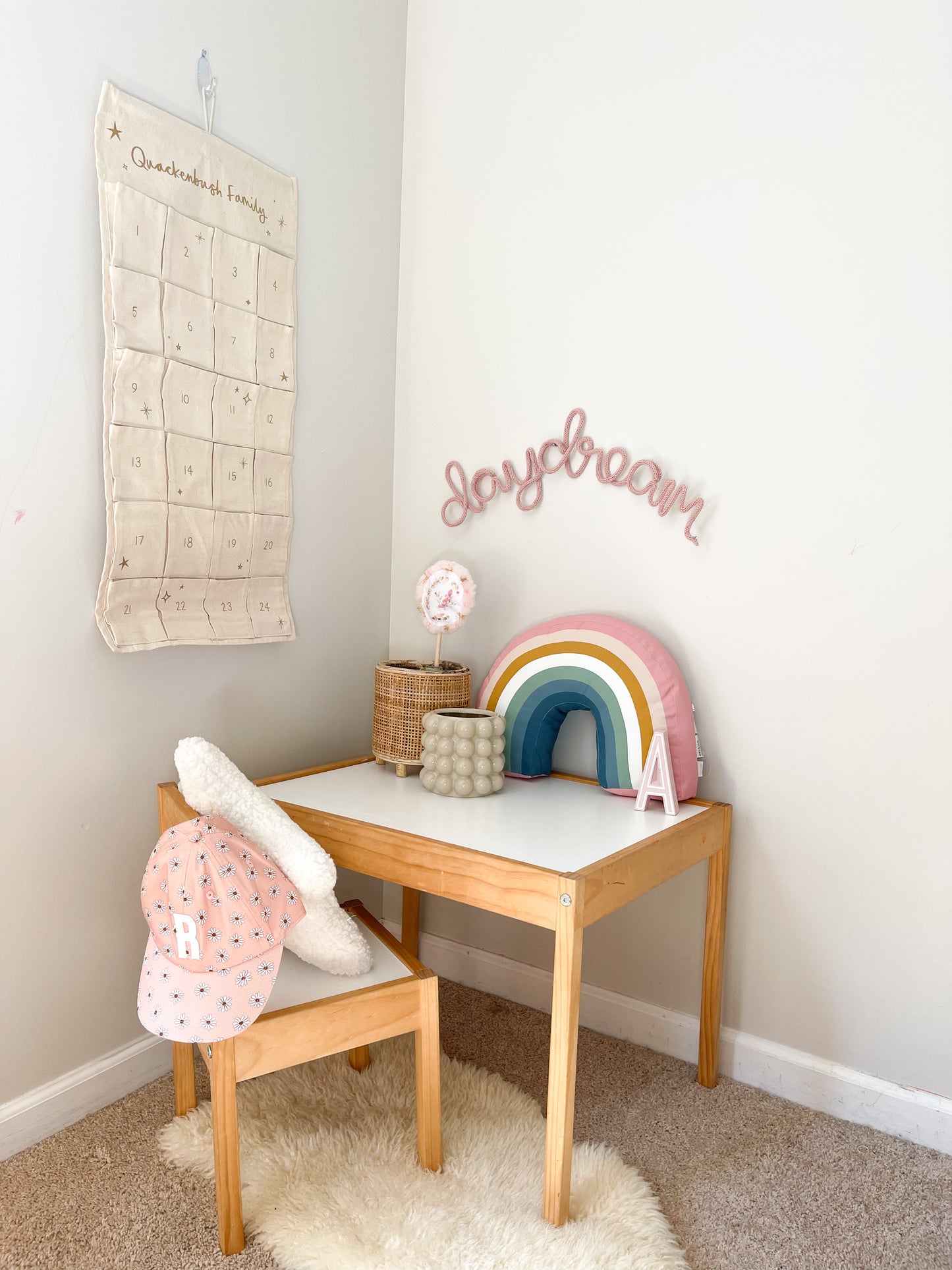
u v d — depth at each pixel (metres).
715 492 1.84
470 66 2.13
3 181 1.41
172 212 1.65
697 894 1.92
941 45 1.57
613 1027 2.05
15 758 1.52
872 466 1.67
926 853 1.66
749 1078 1.86
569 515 2.04
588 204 1.97
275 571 1.97
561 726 2.05
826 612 1.73
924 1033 1.68
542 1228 1.37
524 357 2.08
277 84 1.89
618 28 1.91
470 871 1.45
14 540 1.48
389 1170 1.49
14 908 1.54
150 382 1.64
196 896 1.27
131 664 1.70
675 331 1.87
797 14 1.70
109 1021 1.72
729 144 1.79
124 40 1.57
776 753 1.80
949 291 1.58
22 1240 1.35
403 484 2.30
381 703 1.96
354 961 1.47
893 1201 1.51
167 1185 1.48
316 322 2.04
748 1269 1.35
